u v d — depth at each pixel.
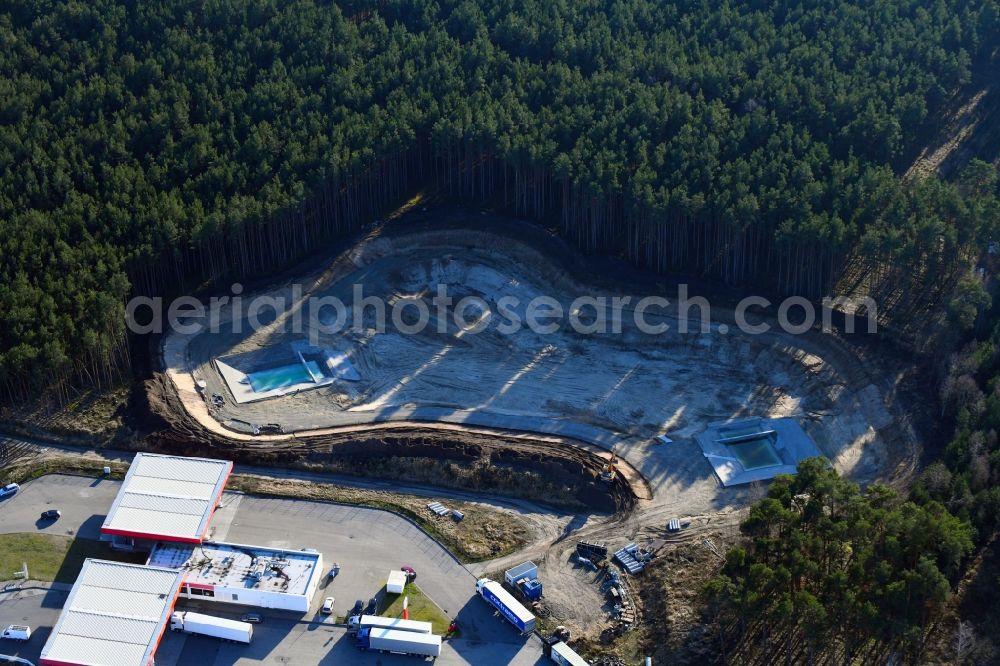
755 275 149.12
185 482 114.38
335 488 120.81
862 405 130.75
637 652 100.69
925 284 142.50
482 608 104.88
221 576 104.56
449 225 157.62
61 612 101.81
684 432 130.25
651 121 157.75
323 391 138.00
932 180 146.00
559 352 143.12
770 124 156.38
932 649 95.31
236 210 142.62
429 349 144.38
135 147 155.75
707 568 108.81
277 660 98.50
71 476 120.94
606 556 111.56
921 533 96.38
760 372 138.75
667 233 150.12
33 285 132.88
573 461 123.12
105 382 133.88
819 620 90.75
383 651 99.31
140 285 144.38
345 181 156.12
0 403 129.62
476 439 127.06
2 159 148.88
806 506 102.69
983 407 117.25
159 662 97.94
